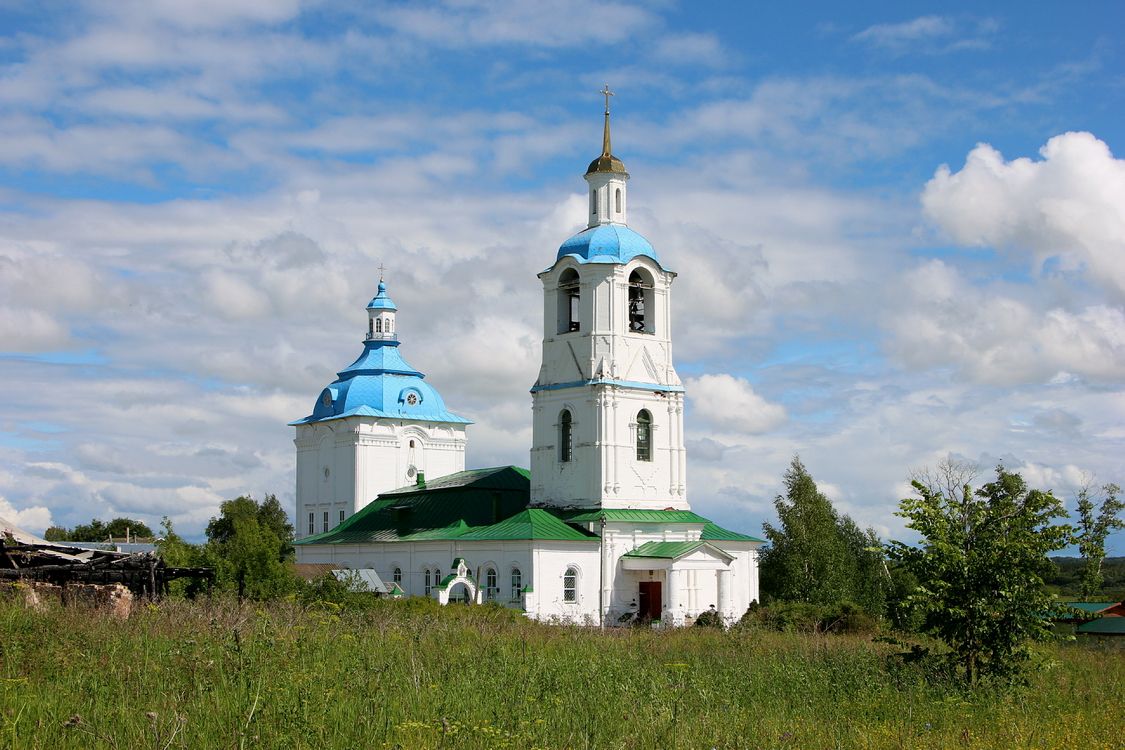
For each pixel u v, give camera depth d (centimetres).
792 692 2861
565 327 8144
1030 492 3322
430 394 10762
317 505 10706
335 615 3794
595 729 2177
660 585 7581
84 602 3391
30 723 1917
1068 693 3120
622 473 7750
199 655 2397
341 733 1969
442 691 2403
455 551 7706
